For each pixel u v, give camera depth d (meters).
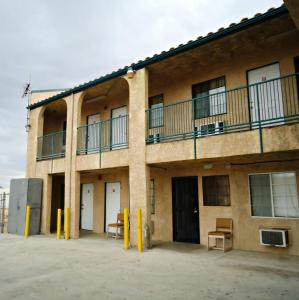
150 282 6.05
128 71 10.37
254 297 5.13
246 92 9.62
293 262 7.52
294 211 8.53
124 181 13.20
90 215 14.72
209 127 10.21
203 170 10.44
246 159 8.73
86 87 12.45
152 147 9.65
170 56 9.65
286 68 8.89
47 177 13.86
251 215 9.25
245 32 8.27
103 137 14.09
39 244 10.88
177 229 11.03
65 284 6.06
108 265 7.54
